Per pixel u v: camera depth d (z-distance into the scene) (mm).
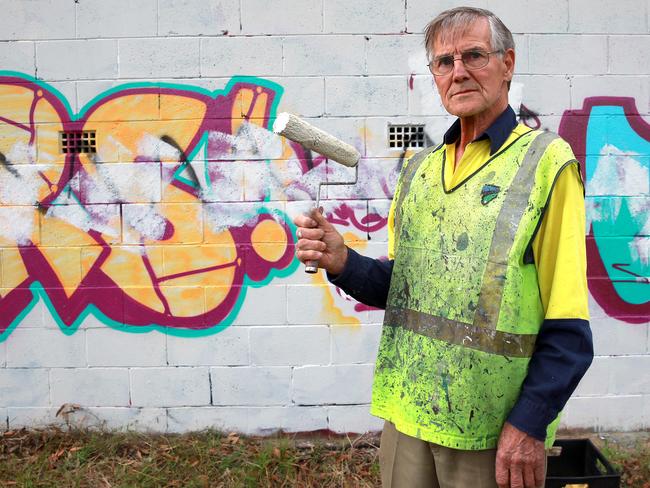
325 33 3316
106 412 3471
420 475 1774
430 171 1834
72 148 3375
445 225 1709
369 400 3471
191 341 3441
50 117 3350
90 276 3404
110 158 3365
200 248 3400
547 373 1527
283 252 3402
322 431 3484
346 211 3395
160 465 3182
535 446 1531
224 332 3439
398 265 1846
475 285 1611
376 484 3049
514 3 3316
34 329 3426
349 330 3441
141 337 3436
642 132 3373
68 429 3445
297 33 3316
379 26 3318
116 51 3322
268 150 3365
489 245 1600
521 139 1652
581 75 3348
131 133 3361
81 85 3338
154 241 3395
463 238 1656
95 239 3393
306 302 3426
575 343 1514
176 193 3379
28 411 3465
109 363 3445
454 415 1631
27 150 3359
